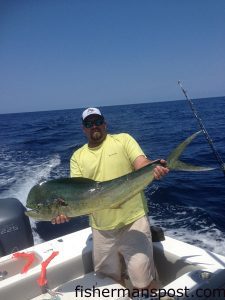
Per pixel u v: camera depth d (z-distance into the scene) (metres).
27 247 3.28
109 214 2.64
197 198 6.97
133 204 2.64
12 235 3.21
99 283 2.76
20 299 2.58
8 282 2.54
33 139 22.75
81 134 24.42
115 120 37.25
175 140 17.98
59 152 15.41
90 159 2.70
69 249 2.94
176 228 5.34
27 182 9.10
